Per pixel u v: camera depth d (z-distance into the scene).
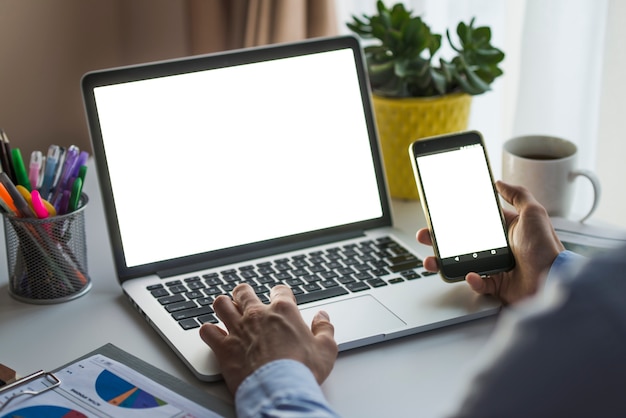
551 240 0.92
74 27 1.53
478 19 1.40
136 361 0.83
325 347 0.81
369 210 1.09
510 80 1.36
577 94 1.30
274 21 1.42
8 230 0.93
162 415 0.74
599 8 1.24
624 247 0.57
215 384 0.81
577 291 0.56
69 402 0.75
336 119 1.08
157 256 0.99
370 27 1.22
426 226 1.13
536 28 1.27
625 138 1.27
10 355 0.85
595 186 1.07
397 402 0.78
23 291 0.95
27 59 1.47
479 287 0.93
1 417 0.73
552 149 1.13
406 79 1.14
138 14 1.62
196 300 0.93
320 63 1.07
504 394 0.57
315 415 0.68
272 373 0.74
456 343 0.87
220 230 1.02
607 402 0.55
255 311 0.83
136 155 0.99
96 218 1.15
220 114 1.03
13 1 1.42
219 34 1.52
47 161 0.97
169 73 1.01
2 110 1.46
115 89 0.99
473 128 1.47
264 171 1.04
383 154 1.19
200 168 1.02
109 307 0.94
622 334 0.55
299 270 0.99
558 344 0.56
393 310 0.91
